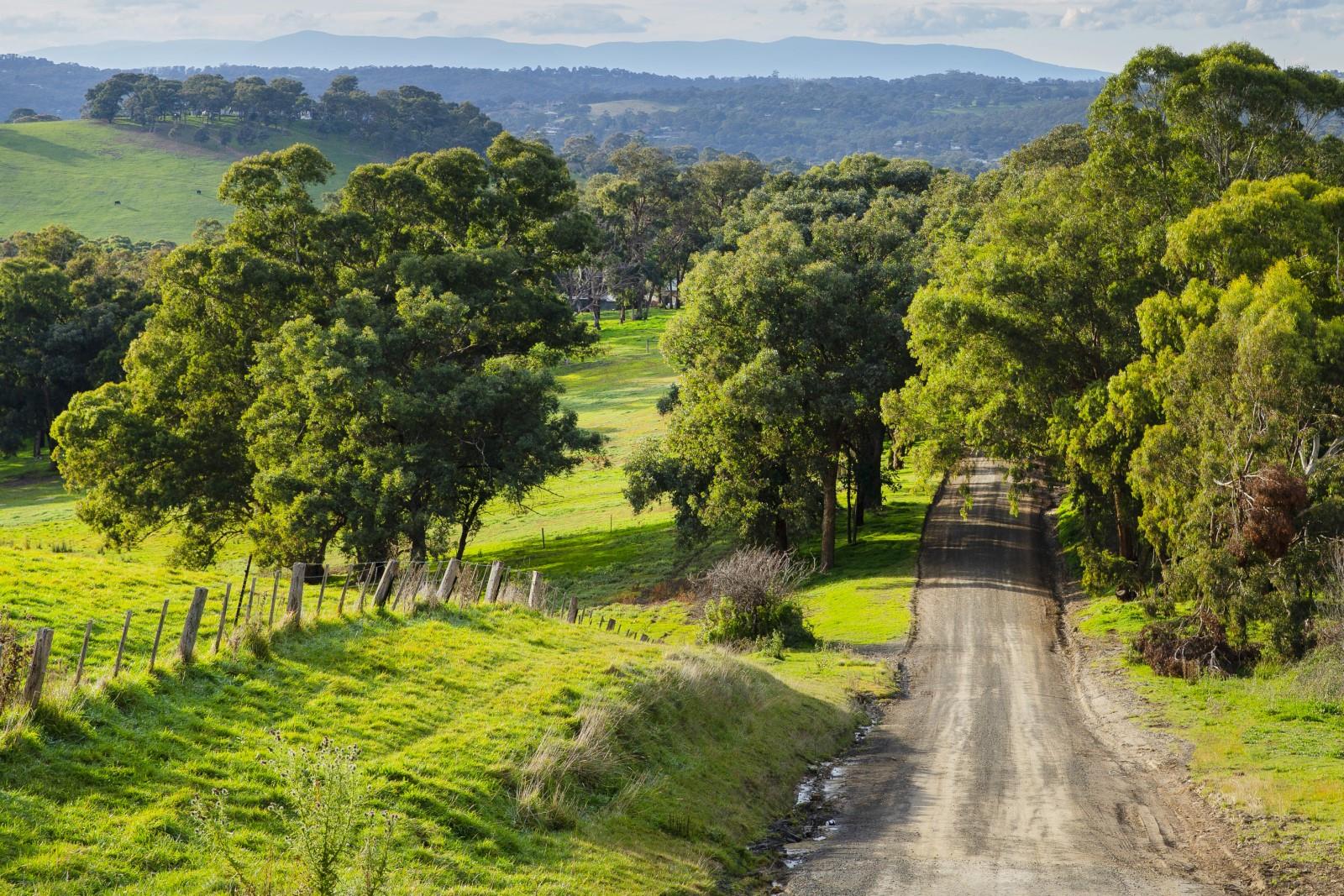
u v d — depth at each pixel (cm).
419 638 3269
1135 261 6412
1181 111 6738
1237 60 6738
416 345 8231
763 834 2777
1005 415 6862
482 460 7825
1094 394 6209
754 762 3222
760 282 7850
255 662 2709
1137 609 6278
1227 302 5122
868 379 7831
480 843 2148
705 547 9119
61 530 10362
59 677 2369
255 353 7931
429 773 2369
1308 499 4862
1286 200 5559
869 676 5156
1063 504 9375
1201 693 4628
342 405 7231
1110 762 3722
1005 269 6519
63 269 18975
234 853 1834
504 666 3180
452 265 8731
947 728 4247
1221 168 6831
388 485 6938
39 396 15912
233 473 8219
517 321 9062
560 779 2516
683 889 2241
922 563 7988
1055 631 6241
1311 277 5531
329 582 7338
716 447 8038
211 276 8231
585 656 3416
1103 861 2639
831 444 8206
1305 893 2408
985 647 5938
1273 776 3334
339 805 1616
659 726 3066
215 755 2167
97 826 1814
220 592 3722
